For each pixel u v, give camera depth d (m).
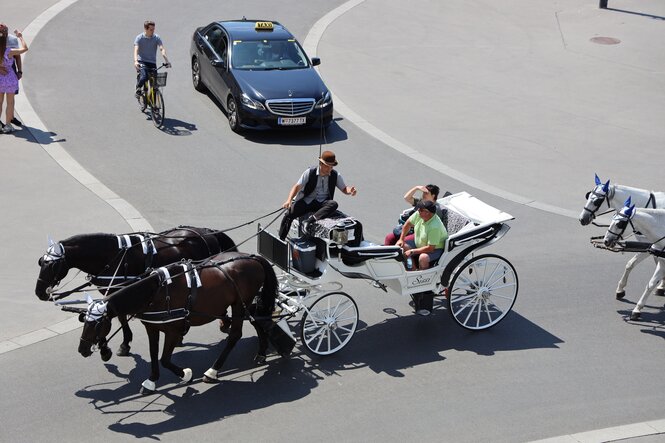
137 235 9.97
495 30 26.72
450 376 10.30
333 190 10.99
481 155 17.84
